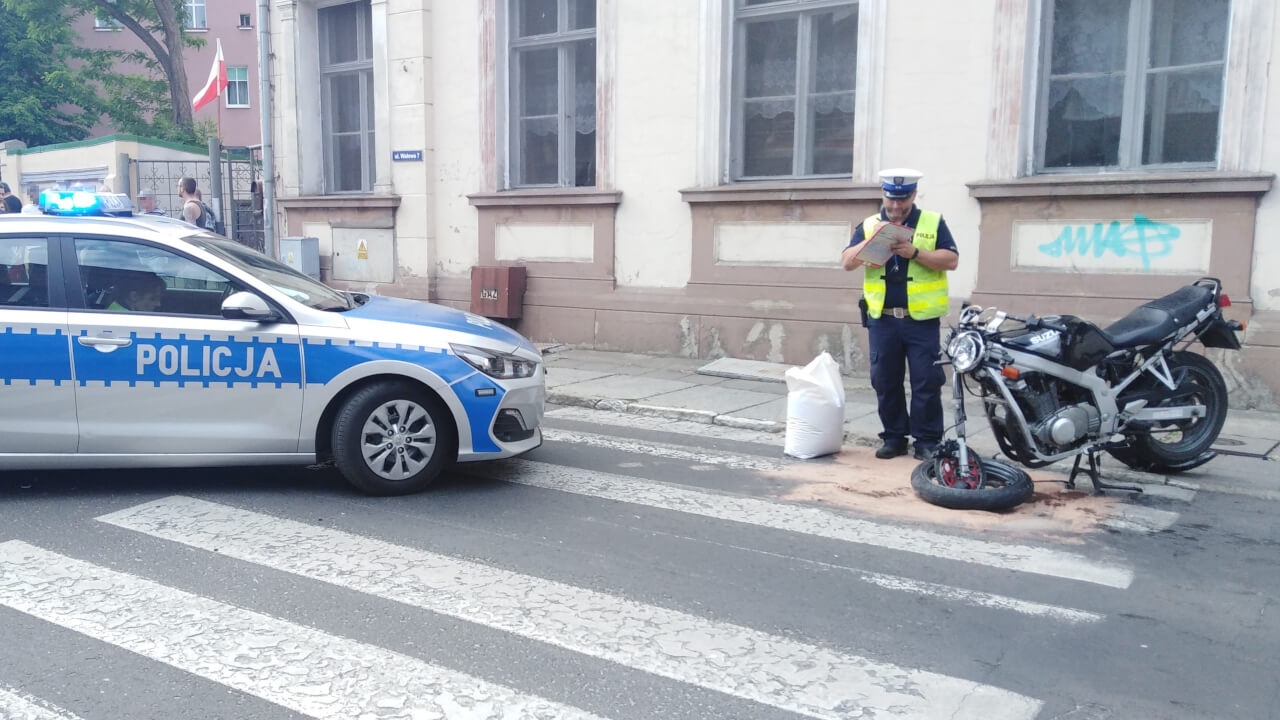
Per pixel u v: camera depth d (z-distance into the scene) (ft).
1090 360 18.90
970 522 18.19
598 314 38.34
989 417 19.83
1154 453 20.45
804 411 22.95
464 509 18.95
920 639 13.23
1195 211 27.17
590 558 16.28
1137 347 19.66
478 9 40.75
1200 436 20.77
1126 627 13.61
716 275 35.53
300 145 47.47
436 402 19.72
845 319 32.91
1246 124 26.53
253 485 20.52
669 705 11.44
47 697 11.57
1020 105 29.45
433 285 43.52
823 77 33.73
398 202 43.78
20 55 109.19
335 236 46.42
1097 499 19.52
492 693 11.69
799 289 33.86
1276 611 14.15
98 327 18.94
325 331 19.33
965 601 14.51
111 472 21.52
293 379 19.22
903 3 31.07
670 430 26.48
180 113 108.78
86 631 13.34
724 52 34.88
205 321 19.24
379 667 12.34
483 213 41.50
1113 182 27.89
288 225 48.19
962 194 30.66
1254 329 26.58
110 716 11.15
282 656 12.62
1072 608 14.25
